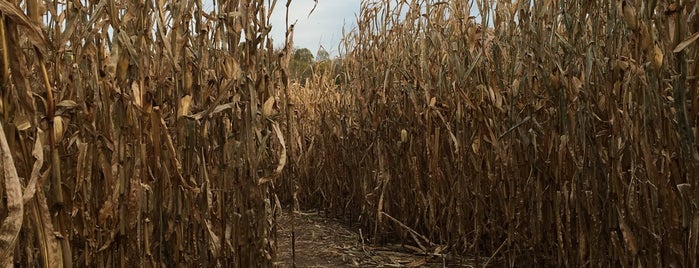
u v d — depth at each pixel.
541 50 2.69
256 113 2.23
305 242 4.17
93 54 1.90
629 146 2.24
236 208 2.26
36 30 1.18
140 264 1.95
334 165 5.00
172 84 2.18
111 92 1.86
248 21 2.20
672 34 1.83
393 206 4.06
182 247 2.11
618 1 2.16
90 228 1.92
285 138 2.92
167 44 1.90
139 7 1.86
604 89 2.36
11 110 1.29
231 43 2.19
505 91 3.05
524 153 3.00
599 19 2.45
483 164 3.40
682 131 1.80
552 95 2.64
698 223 1.85
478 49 3.22
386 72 3.67
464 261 3.52
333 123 4.98
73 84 1.89
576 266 2.79
